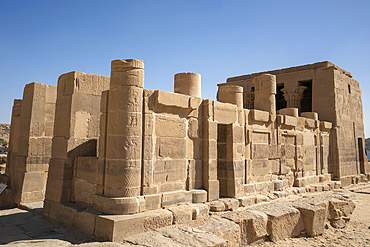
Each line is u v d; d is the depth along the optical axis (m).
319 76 16.09
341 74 16.48
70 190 7.63
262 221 7.00
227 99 10.03
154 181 6.92
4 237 6.24
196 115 8.25
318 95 16.06
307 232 7.83
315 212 7.77
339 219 8.88
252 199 9.28
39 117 10.29
